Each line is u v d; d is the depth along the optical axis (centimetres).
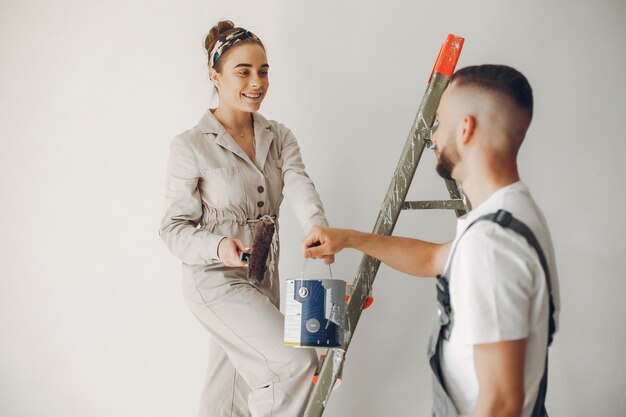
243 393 214
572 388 220
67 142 262
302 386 181
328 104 241
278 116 244
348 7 241
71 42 264
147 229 255
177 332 251
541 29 226
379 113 238
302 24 244
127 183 258
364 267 153
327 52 242
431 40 235
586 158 222
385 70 238
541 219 114
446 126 120
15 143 265
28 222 263
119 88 260
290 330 138
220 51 201
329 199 240
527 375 106
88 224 259
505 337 100
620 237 219
